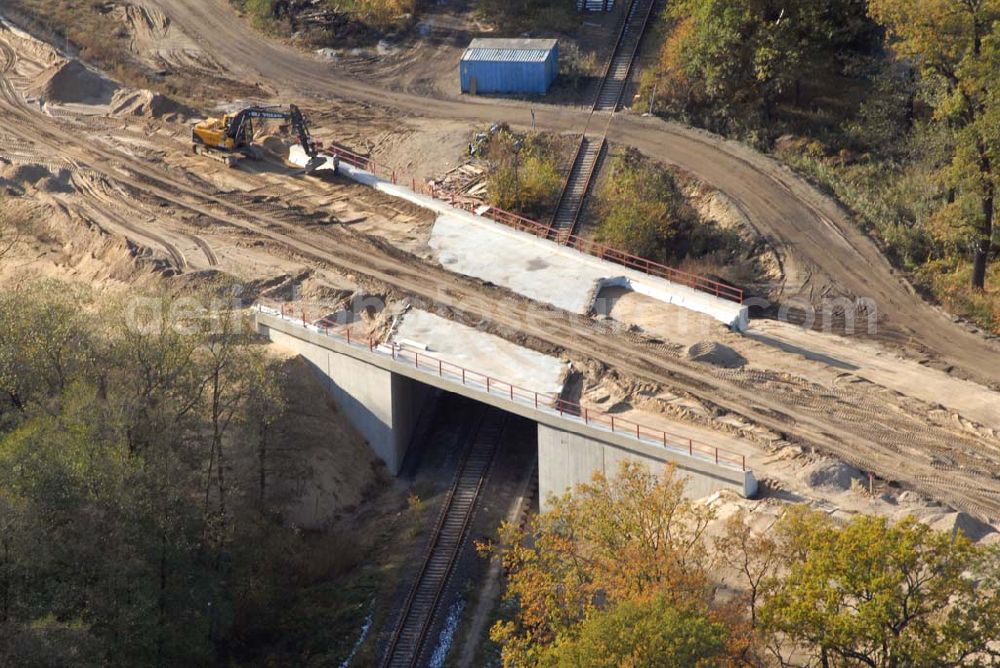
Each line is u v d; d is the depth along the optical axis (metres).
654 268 70.25
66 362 52.66
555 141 80.31
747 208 72.81
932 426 54.91
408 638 50.84
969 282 67.56
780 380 58.28
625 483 49.16
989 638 35.78
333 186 76.88
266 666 50.28
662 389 57.56
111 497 45.41
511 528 46.31
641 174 75.38
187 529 48.31
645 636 35.62
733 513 49.47
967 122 67.31
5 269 69.44
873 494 50.09
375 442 61.88
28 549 42.66
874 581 35.66
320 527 57.81
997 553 36.88
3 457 44.81
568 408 57.09
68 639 41.28
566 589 42.22
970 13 63.38
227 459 54.16
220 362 52.09
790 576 39.03
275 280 66.38
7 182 76.44
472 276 66.94
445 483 60.25
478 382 58.34
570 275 66.69
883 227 71.81
